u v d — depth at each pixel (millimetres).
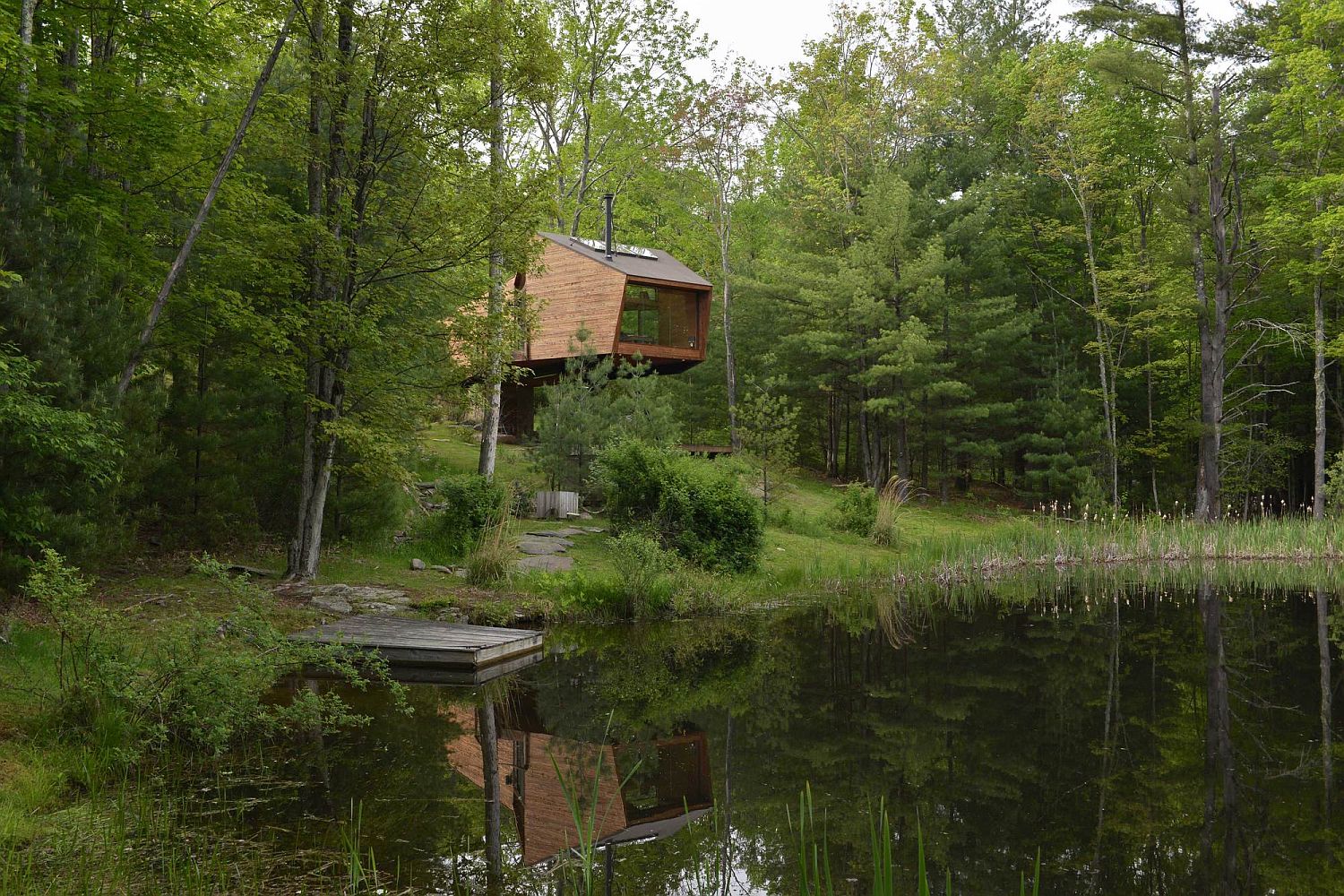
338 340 11977
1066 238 30469
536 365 26672
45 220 9039
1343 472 23750
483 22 11758
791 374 31406
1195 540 21031
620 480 15758
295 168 12594
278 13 11641
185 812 4910
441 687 8430
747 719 7508
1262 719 7410
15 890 3721
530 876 4258
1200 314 25594
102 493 9398
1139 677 9039
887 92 30766
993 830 5016
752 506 15945
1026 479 29766
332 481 13891
